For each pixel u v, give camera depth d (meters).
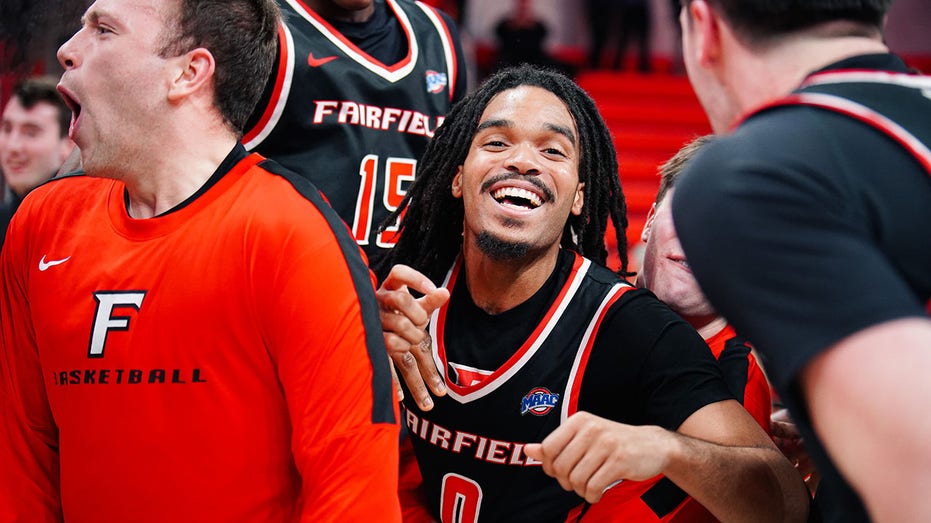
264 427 1.27
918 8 8.07
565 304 1.61
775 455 1.46
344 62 2.16
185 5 1.29
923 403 0.78
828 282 0.85
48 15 2.23
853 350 0.82
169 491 1.27
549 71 1.78
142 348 1.26
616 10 8.28
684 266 1.84
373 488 1.21
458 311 1.68
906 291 0.85
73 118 1.34
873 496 0.81
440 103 2.30
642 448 1.30
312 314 1.22
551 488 1.60
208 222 1.28
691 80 1.14
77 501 1.33
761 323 0.88
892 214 0.90
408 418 1.69
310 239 1.25
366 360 1.24
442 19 2.38
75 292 1.31
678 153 1.97
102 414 1.28
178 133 1.30
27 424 1.43
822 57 0.99
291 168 2.12
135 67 1.28
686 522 1.64
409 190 1.84
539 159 1.61
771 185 0.90
